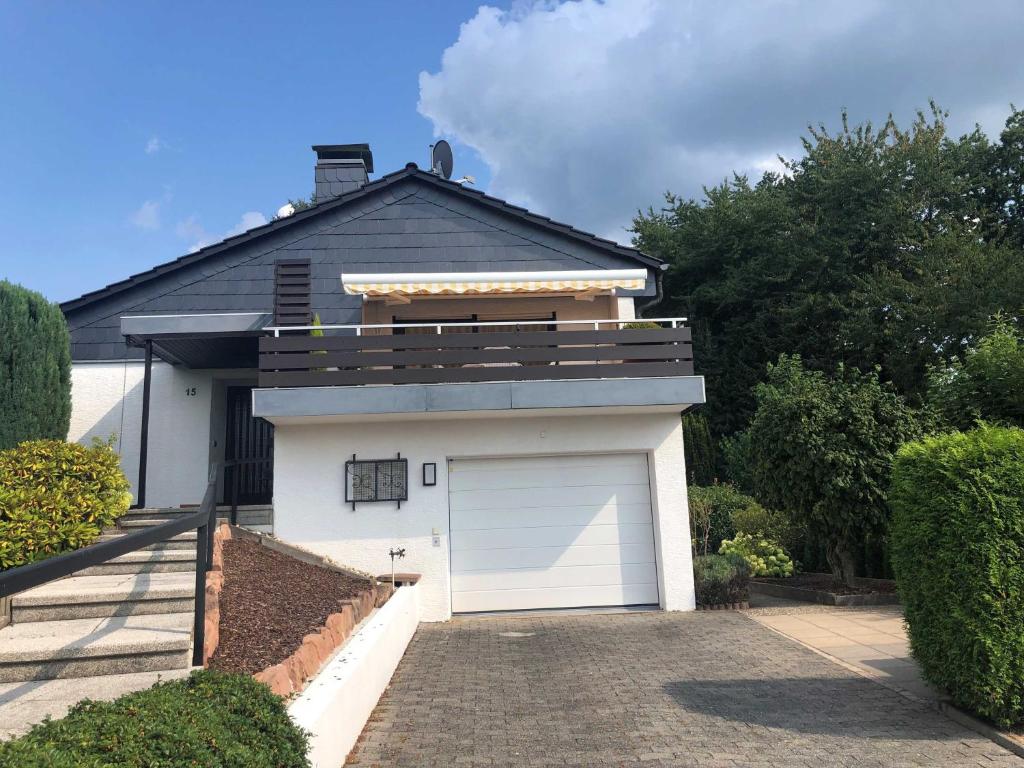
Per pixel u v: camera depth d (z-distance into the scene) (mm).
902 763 5191
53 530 7211
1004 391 11383
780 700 6730
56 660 5109
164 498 14281
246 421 15680
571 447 11766
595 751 5543
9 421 10039
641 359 11789
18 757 2373
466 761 5379
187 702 3400
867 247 25828
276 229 14727
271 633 6312
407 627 9445
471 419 11703
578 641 9469
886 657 8148
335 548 11328
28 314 10594
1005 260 21609
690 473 21188
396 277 12320
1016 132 26188
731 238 28312
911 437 11906
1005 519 5773
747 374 26672
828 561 13703
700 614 11180
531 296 14609
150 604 6297
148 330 11633
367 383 11070
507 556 11711
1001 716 5656
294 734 3787
